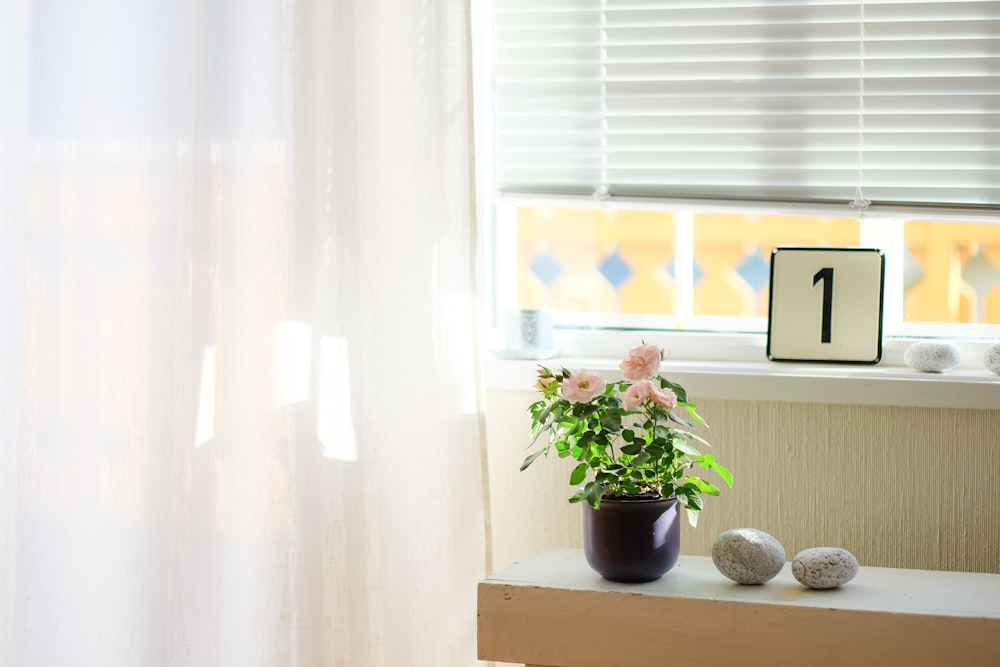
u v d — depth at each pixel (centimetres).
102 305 176
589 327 197
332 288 169
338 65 169
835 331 178
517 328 184
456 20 169
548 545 181
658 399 141
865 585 143
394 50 170
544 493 181
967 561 167
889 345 182
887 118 176
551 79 187
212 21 173
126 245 176
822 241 217
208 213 173
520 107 188
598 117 185
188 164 174
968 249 189
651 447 144
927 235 190
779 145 180
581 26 185
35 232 178
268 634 171
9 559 178
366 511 168
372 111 169
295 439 170
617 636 138
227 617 172
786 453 172
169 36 175
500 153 189
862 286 177
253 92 173
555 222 201
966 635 125
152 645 174
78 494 176
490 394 182
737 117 181
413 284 169
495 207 197
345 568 169
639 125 184
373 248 169
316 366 170
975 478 166
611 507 142
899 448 168
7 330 178
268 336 172
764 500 173
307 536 169
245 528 173
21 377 178
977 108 174
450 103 169
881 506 169
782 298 180
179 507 173
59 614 176
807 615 130
